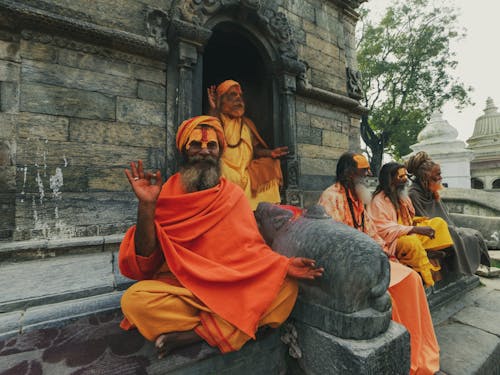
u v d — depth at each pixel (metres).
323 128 5.86
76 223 3.26
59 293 2.19
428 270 2.69
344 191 2.89
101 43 3.47
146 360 1.50
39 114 3.12
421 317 2.23
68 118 3.28
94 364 1.48
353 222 2.79
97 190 3.41
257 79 5.28
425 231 2.77
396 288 2.23
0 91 3.05
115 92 3.57
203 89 5.44
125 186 3.59
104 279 2.48
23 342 1.73
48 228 3.11
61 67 3.27
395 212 3.21
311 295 1.79
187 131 1.99
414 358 2.04
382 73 20.23
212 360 1.58
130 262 1.64
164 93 3.90
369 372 1.48
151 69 3.82
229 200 1.84
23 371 1.42
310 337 1.79
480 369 2.23
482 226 6.18
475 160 19.75
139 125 3.71
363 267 1.57
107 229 3.43
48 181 3.14
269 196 4.13
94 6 3.48
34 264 2.82
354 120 6.73
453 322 3.02
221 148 2.12
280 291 1.72
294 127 4.95
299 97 5.47
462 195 8.52
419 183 3.97
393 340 1.63
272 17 4.68
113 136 3.54
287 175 4.80
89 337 1.78
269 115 5.00
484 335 2.71
